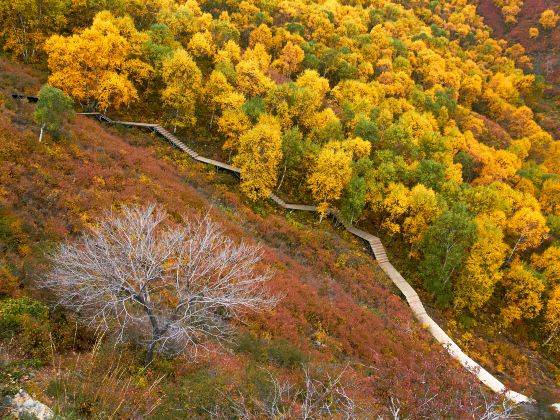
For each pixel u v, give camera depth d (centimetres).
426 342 3008
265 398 1254
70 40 4150
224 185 4197
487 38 13712
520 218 4434
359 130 5000
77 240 1914
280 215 4238
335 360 2048
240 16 7694
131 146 3825
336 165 4150
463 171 5894
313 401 1319
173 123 4675
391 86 7119
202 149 4722
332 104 6262
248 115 4716
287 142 4531
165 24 5825
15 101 3166
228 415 1145
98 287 1255
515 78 10969
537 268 4581
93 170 2731
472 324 3838
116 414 971
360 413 1279
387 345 2561
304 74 6075
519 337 3994
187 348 1450
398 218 4688
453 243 3841
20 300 1257
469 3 16275
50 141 2772
